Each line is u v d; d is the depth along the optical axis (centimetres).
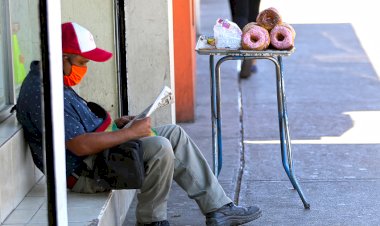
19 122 549
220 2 1845
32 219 514
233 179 749
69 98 546
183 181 586
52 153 451
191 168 584
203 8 1770
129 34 703
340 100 1055
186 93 955
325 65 1250
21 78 577
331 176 755
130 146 537
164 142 556
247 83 1159
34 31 534
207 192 584
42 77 443
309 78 1173
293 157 816
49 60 440
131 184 542
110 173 542
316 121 957
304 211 661
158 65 709
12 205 528
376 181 739
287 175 701
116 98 703
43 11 435
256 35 621
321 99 1060
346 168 780
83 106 554
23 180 551
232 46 632
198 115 993
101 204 553
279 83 642
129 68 706
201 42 660
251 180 748
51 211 457
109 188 550
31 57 552
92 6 689
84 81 698
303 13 1659
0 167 502
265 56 629
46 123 448
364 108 1016
